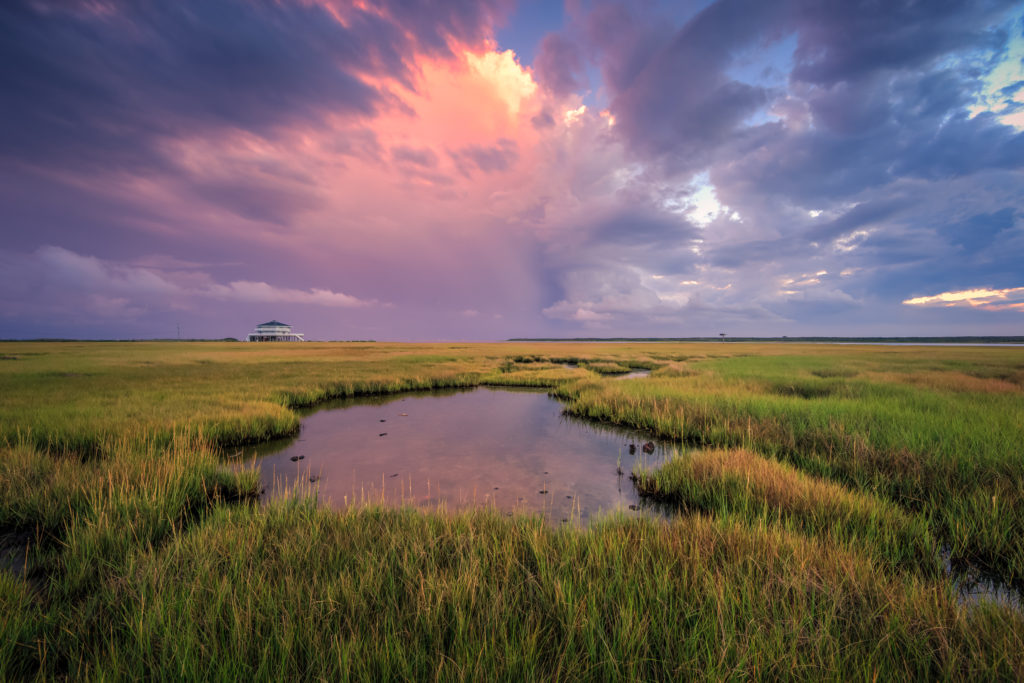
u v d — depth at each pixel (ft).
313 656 9.04
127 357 137.39
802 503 18.98
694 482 23.00
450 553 13.94
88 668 8.75
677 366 92.22
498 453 32.89
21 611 10.85
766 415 36.01
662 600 10.68
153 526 17.02
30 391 53.11
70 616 11.07
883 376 62.54
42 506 18.70
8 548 16.43
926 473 22.26
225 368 93.71
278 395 55.31
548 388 73.20
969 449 23.70
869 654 8.95
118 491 19.45
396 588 11.67
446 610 10.69
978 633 9.62
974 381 54.08
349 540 15.08
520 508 21.77
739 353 168.45
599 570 12.60
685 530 15.57
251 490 24.20
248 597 10.46
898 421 30.89
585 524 19.47
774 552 13.12
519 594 11.55
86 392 52.70
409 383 71.77
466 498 23.48
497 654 9.05
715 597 10.57
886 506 18.66
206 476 23.97
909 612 10.23
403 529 16.05
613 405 46.60
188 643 9.02
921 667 8.74
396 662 8.95
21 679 9.14
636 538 14.88
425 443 35.94
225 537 15.16
